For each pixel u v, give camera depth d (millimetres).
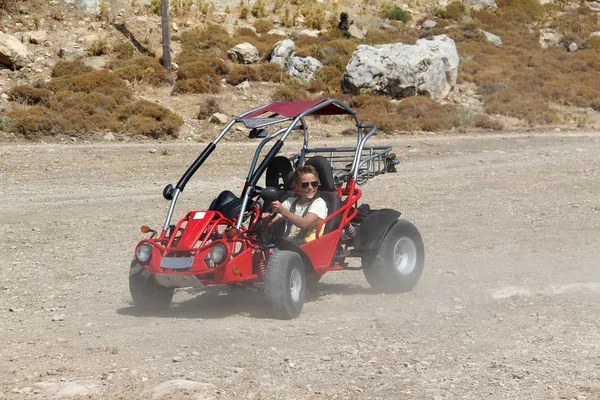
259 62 38125
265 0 47406
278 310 7188
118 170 21688
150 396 5082
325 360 5879
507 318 7062
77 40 37125
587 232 12148
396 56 36062
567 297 7855
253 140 28203
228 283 7160
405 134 30656
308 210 7879
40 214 15156
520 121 34188
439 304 7836
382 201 16234
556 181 19156
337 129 30453
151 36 38875
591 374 5348
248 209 7641
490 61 41844
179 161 23250
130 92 31266
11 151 23531
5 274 10000
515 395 4961
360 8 50750
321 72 36656
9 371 5777
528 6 54719
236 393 5133
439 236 12125
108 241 12414
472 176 20484
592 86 39719
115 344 6488
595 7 58344
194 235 7258
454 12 51469
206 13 43531
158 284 7633
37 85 31219
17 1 39688
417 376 5426
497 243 11438
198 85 33062
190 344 6402
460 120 32844
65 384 5305
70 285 9297
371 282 8430
